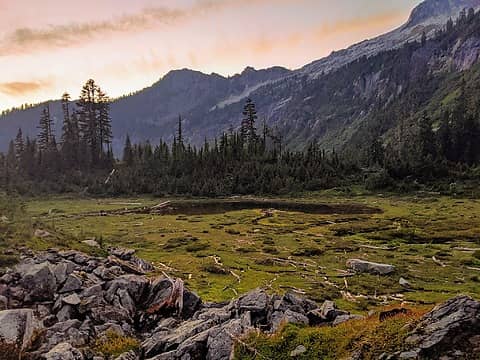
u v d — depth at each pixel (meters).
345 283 37.69
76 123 164.75
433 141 168.00
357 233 69.00
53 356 15.41
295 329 16.56
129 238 61.56
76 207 104.75
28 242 27.69
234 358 15.66
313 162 151.38
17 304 20.08
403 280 38.03
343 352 14.35
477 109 194.38
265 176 142.38
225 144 165.00
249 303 20.23
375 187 132.00
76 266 24.67
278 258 48.94
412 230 68.38
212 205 113.31
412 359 12.63
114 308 21.09
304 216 90.88
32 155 146.38
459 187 124.19
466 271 42.81
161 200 124.88
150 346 17.97
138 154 171.00
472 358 12.16
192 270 41.00
